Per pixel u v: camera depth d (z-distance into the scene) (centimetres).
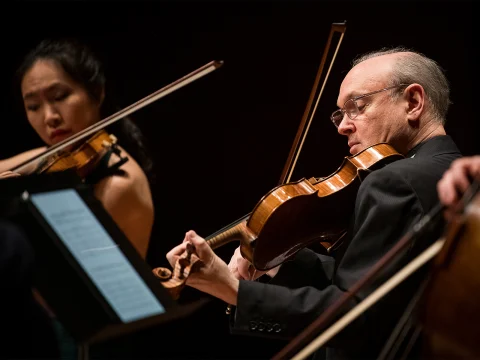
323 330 546
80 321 405
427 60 646
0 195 423
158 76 1160
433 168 570
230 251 1077
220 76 1174
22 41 1097
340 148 1150
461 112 1115
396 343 516
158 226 1176
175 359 1158
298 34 1161
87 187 450
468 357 404
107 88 716
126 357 995
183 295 761
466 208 415
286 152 1172
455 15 1114
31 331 407
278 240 618
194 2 1158
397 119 624
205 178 1185
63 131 679
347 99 640
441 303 412
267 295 563
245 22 1164
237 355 1176
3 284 398
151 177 757
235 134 1181
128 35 1149
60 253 409
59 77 671
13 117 1071
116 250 430
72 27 1126
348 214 641
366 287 535
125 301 411
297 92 1166
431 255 457
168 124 1179
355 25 1138
